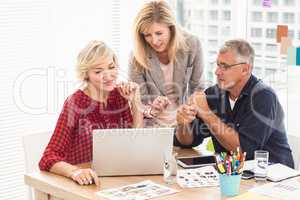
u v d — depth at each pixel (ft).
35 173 8.79
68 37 13.03
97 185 8.22
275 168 8.77
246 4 12.44
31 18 12.41
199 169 8.87
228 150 9.71
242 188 8.04
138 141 8.61
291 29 11.46
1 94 12.14
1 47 12.05
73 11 13.08
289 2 11.44
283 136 9.76
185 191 7.95
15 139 12.42
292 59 11.30
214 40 13.17
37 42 12.55
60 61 12.93
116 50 13.97
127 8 14.01
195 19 13.57
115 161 8.64
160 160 8.71
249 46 9.48
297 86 11.30
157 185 8.22
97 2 13.50
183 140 10.20
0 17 11.97
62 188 8.10
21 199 12.69
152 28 10.10
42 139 10.19
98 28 13.57
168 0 13.84
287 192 7.71
